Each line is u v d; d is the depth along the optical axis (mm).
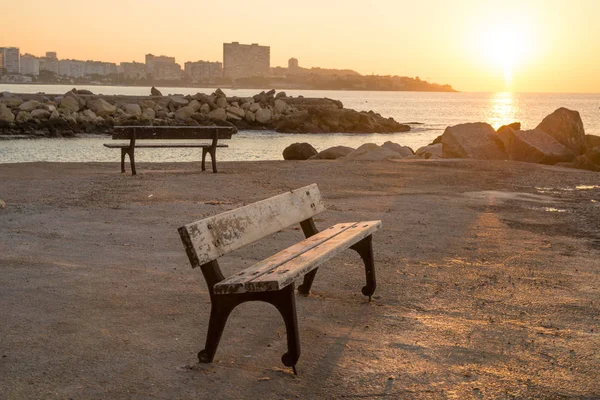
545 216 10312
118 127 14180
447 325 5223
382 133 61156
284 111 64688
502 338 4945
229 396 3920
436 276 6668
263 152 35312
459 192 12695
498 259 7438
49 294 5836
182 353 4566
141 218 9383
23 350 4562
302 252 4957
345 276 6602
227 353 4578
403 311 5559
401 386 4082
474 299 5922
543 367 4410
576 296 6051
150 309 5484
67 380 4102
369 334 4988
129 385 4047
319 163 17312
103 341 4758
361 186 13172
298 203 5883
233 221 4781
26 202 10570
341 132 60094
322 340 4844
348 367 4363
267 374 4242
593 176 15781
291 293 4184
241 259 7199
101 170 15391
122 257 7188
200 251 4266
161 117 56469
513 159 20391
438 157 21469
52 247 7582
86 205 10383
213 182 13305
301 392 3984
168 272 6613
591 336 5012
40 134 43344
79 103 51969
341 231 5762
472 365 4426
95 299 5719
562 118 21594
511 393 4012
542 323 5301
